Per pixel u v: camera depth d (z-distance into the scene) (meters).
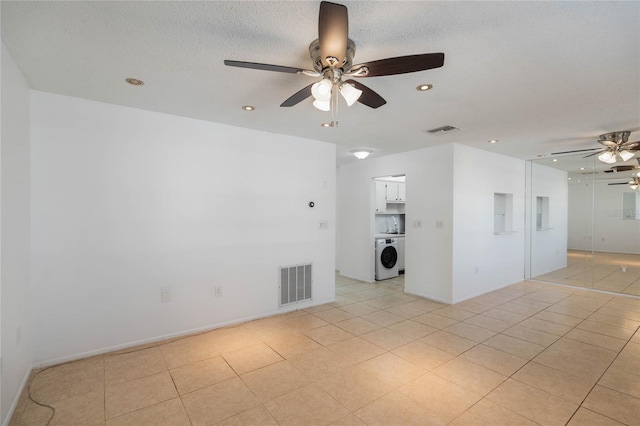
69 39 1.79
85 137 2.74
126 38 1.78
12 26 1.65
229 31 1.70
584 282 5.43
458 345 3.03
